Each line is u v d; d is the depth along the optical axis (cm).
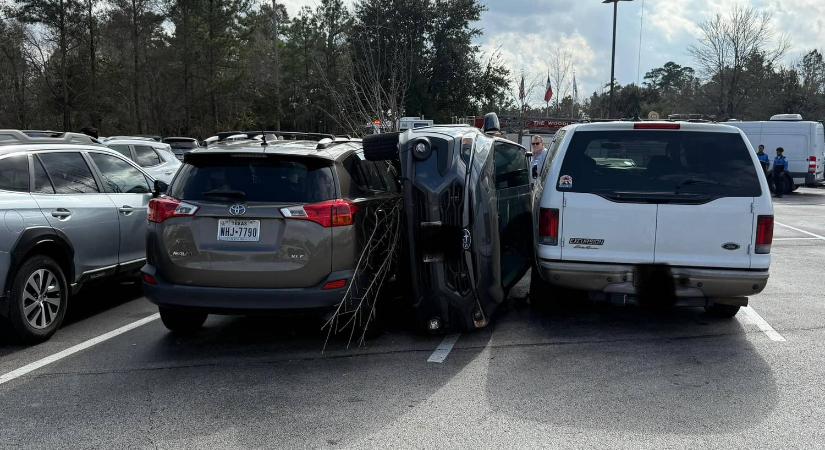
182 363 526
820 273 897
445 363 522
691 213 551
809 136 2311
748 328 618
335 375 496
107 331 621
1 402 445
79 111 4391
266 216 509
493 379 486
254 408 433
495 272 600
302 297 511
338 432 396
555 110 2283
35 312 577
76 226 624
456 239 557
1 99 4497
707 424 404
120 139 1555
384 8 3825
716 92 4453
